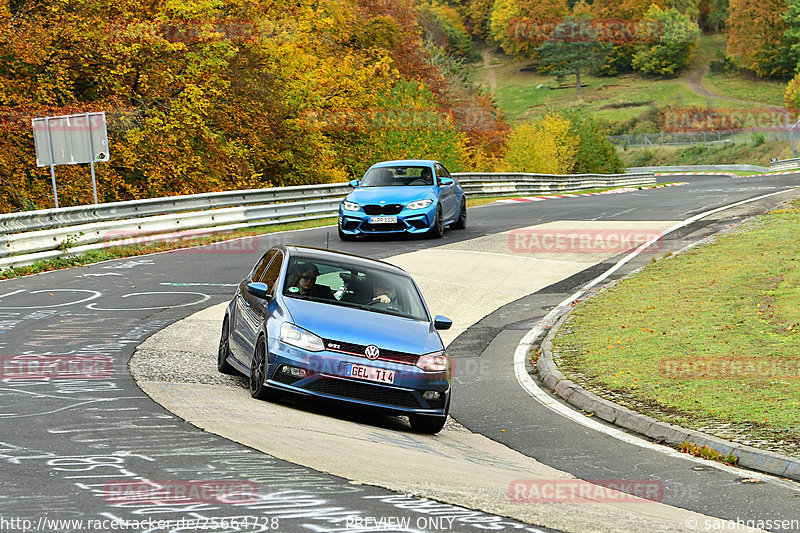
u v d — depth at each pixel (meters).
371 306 24.94
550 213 77.25
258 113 107.75
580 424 25.05
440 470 17.56
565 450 22.16
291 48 112.56
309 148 116.19
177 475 15.05
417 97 142.25
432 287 45.97
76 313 36.28
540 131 172.62
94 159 58.19
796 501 17.70
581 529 13.91
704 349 31.20
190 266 50.44
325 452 17.73
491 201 96.81
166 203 62.19
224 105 103.19
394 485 15.59
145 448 16.83
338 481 15.48
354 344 22.61
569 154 185.38
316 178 117.44
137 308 37.91
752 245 50.12
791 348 30.34
